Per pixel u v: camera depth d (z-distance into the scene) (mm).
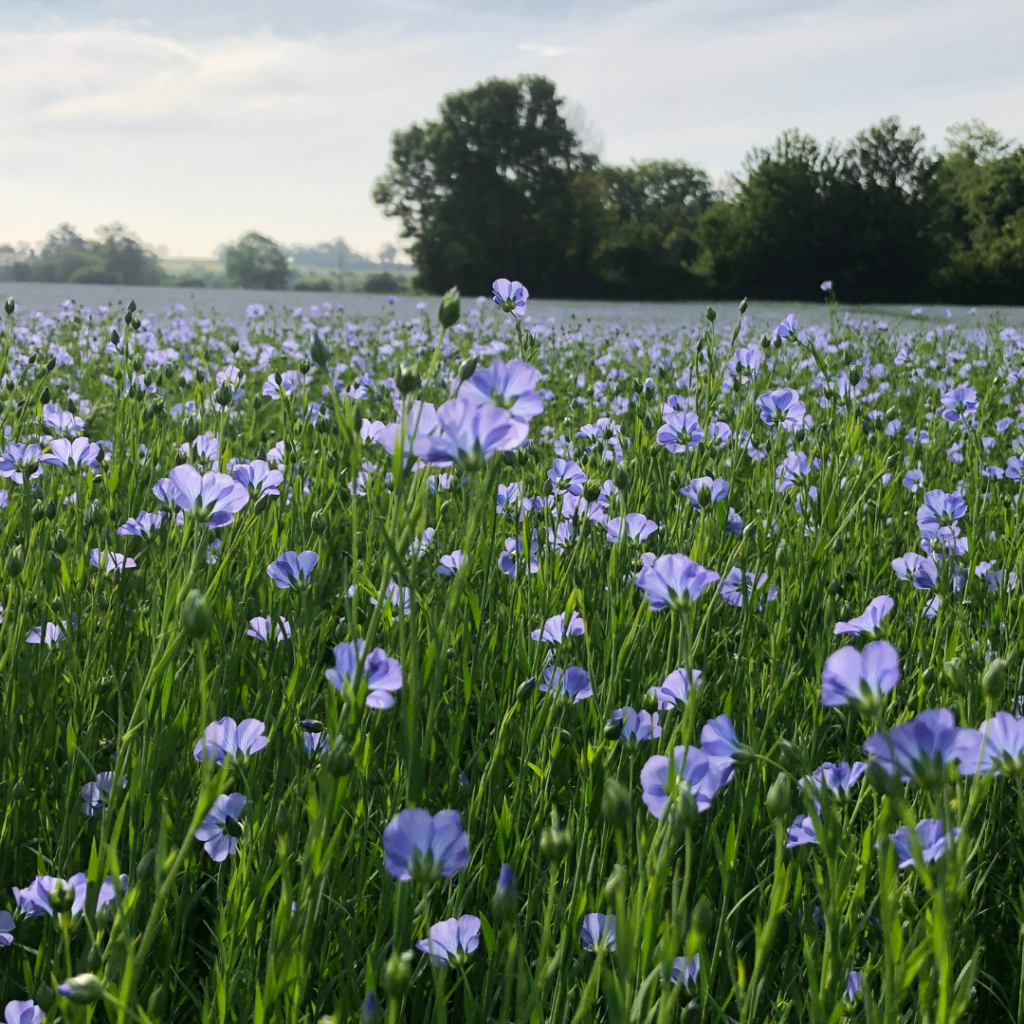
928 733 361
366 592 565
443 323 415
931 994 382
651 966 386
